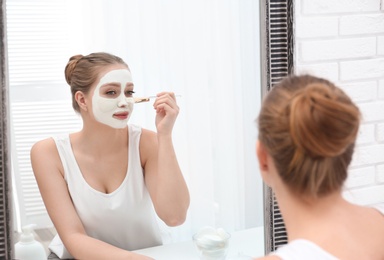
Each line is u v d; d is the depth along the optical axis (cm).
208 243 179
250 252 187
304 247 98
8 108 156
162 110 169
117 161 167
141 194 170
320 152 96
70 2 159
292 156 98
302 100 96
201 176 178
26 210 162
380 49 201
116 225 169
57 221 164
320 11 191
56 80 160
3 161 157
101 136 165
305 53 191
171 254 176
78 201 166
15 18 155
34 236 163
